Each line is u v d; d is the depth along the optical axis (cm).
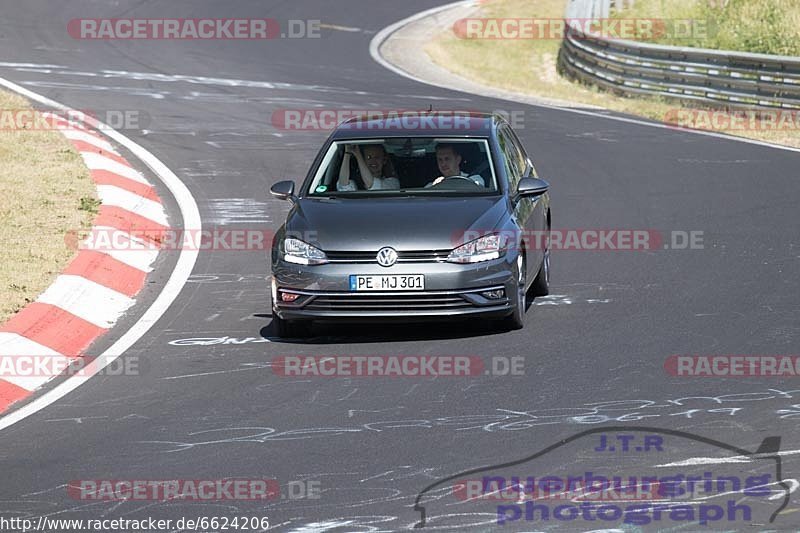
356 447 2577
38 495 2369
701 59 8500
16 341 3441
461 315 3350
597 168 6194
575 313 3675
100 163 5791
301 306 3388
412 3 14575
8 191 5097
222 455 2562
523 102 8738
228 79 8994
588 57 10106
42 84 8294
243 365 3244
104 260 4259
